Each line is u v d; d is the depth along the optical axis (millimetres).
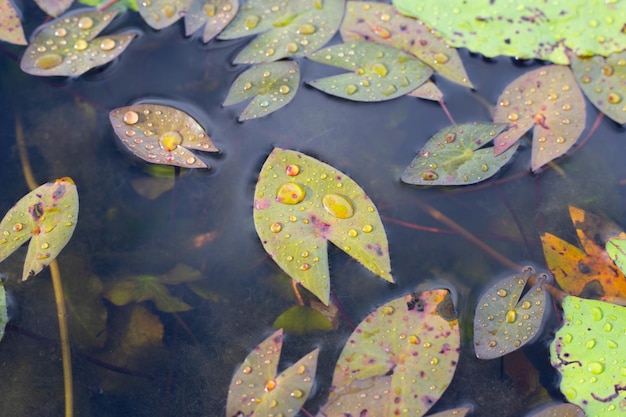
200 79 565
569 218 543
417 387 502
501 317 518
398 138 555
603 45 558
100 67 565
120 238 537
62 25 563
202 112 556
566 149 545
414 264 533
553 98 554
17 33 562
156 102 557
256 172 545
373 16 568
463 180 537
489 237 539
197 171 547
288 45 561
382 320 514
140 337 523
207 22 568
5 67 565
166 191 544
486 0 565
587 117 558
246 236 537
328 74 564
